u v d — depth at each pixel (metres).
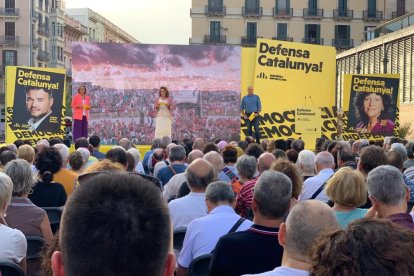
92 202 1.64
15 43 74.00
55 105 18.73
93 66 21.58
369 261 1.73
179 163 9.26
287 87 21.36
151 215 1.65
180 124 22.20
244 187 6.54
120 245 1.59
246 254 4.05
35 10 76.50
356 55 45.09
